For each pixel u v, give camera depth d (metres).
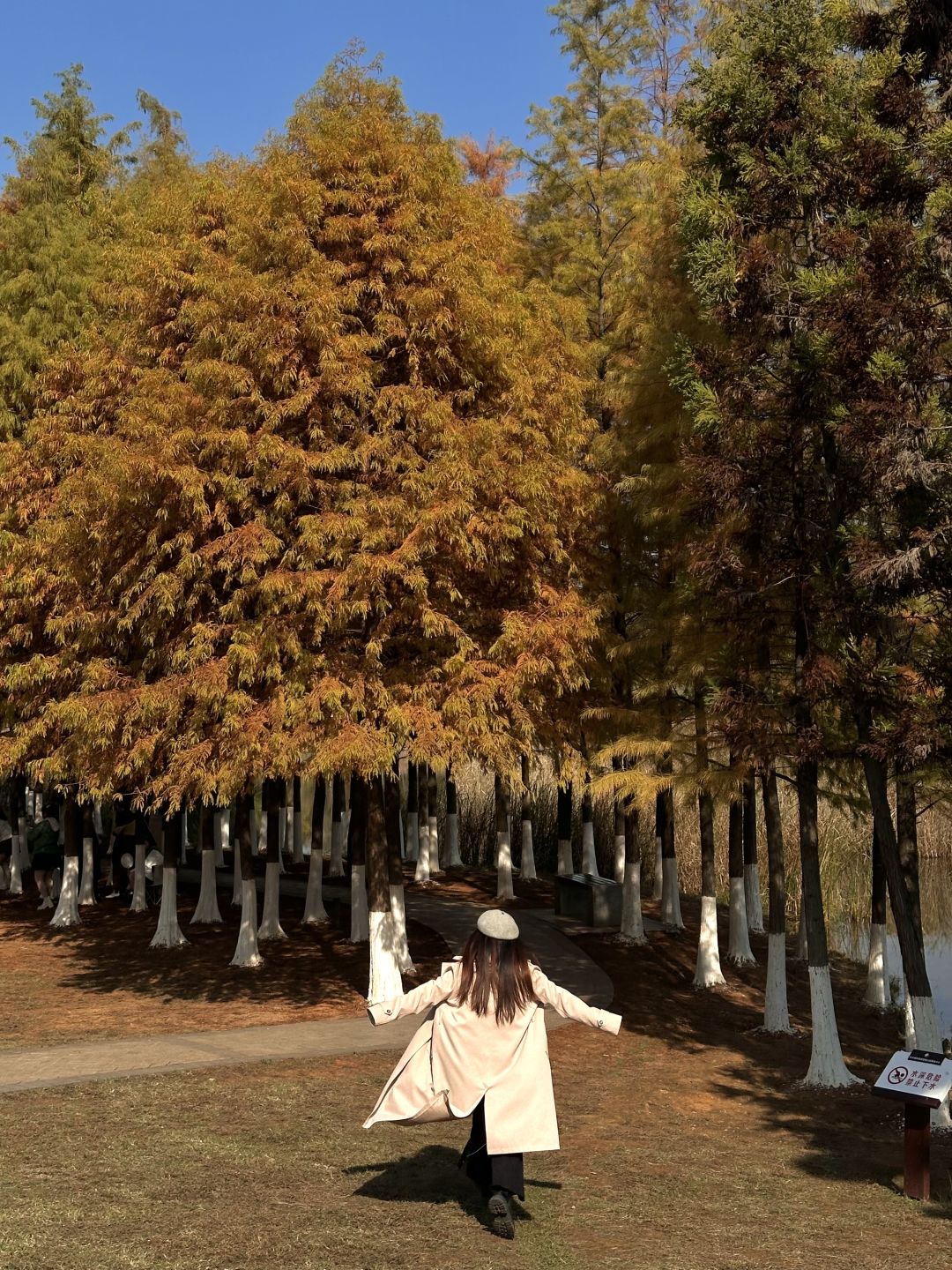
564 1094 11.22
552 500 15.02
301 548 13.58
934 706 10.50
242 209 14.59
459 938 19.92
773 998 15.02
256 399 13.65
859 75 11.96
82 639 15.98
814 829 12.86
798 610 12.06
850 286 10.58
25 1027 13.66
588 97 21.47
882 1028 16.08
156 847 24.69
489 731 13.66
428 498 13.27
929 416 10.21
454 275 14.16
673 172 16.53
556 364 15.91
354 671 13.71
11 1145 8.23
